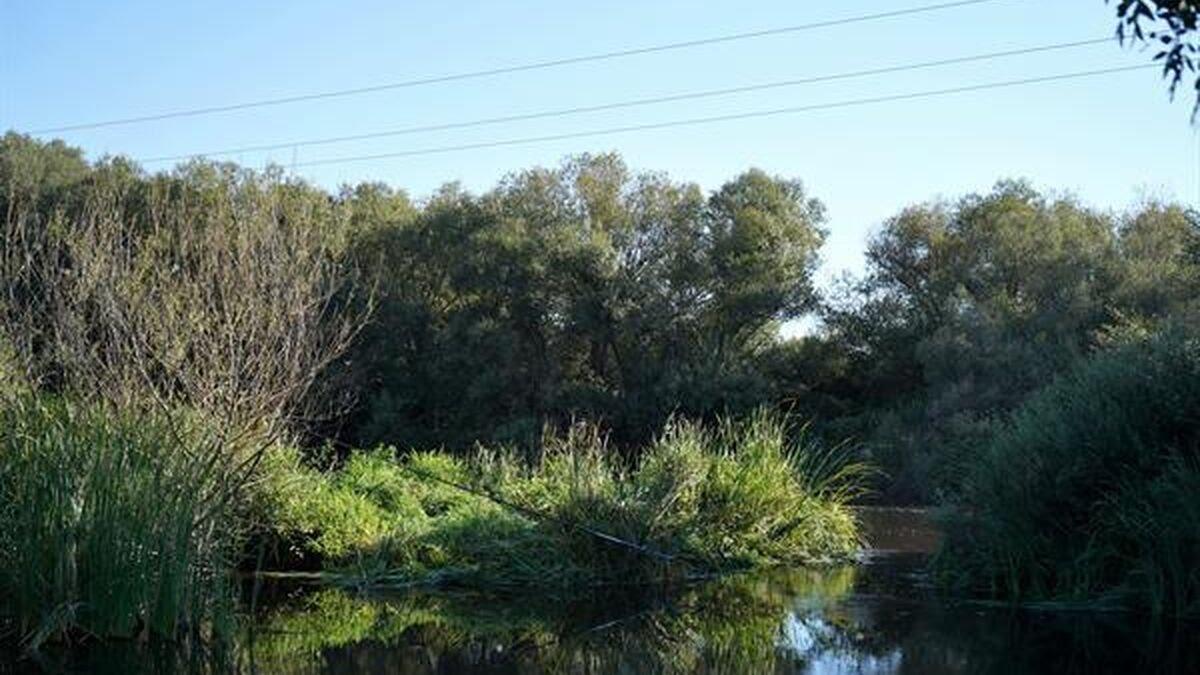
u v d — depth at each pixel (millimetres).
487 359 36406
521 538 13578
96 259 13805
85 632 9344
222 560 10031
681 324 37156
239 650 9492
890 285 39125
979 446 13414
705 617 11133
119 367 12867
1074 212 35156
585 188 38062
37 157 34312
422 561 13633
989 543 12086
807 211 39406
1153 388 11195
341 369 31312
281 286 14508
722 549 14266
